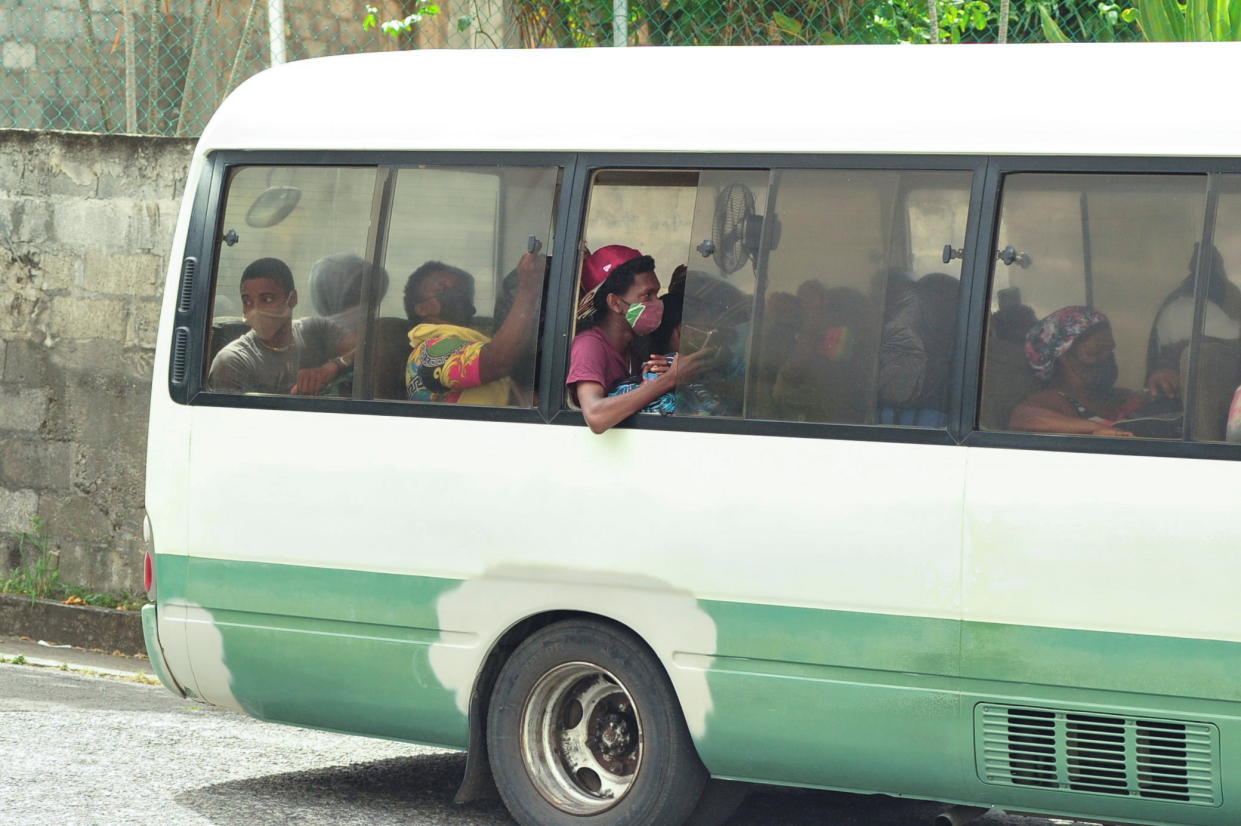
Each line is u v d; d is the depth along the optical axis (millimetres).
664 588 8359
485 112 8969
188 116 15938
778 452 8156
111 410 14953
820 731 8070
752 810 9656
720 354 8336
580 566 8555
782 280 8234
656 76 8703
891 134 8070
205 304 9578
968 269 7871
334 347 9242
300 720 9359
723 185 8375
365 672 9086
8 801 9156
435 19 16281
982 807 8281
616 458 8484
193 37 16234
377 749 11078
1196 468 7418
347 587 9102
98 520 15031
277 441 9312
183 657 9578
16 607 14969
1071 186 7742
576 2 14828
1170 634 7430
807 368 8156
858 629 7980
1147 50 7863
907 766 7953
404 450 8977
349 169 9258
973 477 7773
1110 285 7656
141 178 14812
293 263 9383
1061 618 7609
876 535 7941
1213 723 7371
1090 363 7656
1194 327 7500
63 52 17109
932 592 7836
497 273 8867
